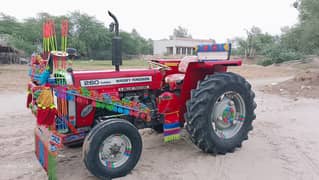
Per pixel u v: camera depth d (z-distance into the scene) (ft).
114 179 11.89
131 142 12.12
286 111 24.88
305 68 92.94
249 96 15.30
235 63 14.74
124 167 12.02
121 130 11.73
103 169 11.46
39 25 154.20
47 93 10.92
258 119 22.03
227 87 14.20
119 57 13.32
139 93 14.29
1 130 18.45
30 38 143.54
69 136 12.59
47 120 11.02
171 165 13.37
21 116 22.12
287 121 21.40
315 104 27.91
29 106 13.12
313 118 22.21
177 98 14.67
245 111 15.31
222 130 15.01
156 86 14.67
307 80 42.39
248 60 155.12
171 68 15.94
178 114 14.69
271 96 33.76
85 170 12.75
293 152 15.12
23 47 117.39
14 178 12.05
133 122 14.11
